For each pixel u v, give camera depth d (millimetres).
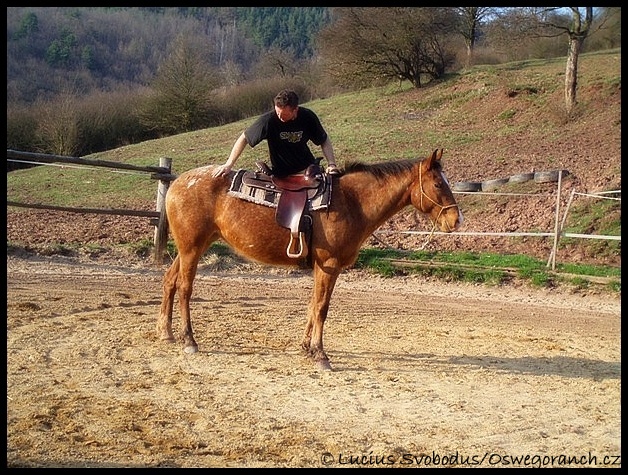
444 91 33312
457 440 5707
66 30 60188
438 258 15555
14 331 8445
